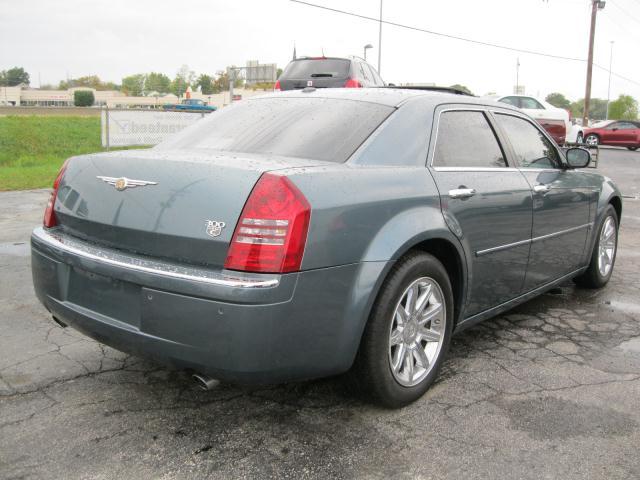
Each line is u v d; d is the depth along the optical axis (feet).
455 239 10.24
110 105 370.12
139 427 9.06
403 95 11.07
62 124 98.48
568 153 14.47
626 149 96.68
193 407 9.71
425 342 10.32
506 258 11.87
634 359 11.98
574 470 8.09
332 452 8.46
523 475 7.96
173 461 8.18
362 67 45.09
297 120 10.50
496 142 12.28
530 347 12.57
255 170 8.16
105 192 9.12
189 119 58.95
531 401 10.07
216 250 7.90
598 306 15.48
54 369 11.09
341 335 8.46
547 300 15.97
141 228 8.50
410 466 8.14
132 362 11.44
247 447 8.55
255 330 7.66
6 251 20.57
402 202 9.30
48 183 41.73
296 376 8.30
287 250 7.76
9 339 12.55
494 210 11.23
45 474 7.84
